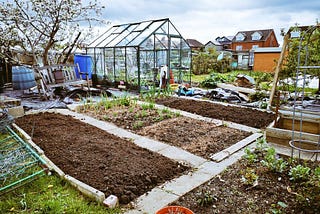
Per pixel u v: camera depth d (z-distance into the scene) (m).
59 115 5.27
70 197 2.35
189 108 5.93
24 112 5.39
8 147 3.38
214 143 3.78
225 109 5.80
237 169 2.95
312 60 5.61
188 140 3.92
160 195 2.40
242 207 2.23
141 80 9.21
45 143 3.54
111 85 10.14
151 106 5.83
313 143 3.16
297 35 5.29
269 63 19.42
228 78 12.78
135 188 2.47
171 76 10.11
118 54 9.62
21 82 9.07
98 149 3.35
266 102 6.55
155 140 3.92
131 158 3.11
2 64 9.90
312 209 2.14
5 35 8.05
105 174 2.68
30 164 2.79
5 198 2.32
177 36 10.15
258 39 32.28
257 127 4.60
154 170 2.82
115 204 2.23
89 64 10.46
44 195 2.37
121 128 4.52
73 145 3.48
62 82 8.08
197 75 16.58
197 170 2.92
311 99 5.60
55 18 8.07
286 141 3.63
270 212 2.15
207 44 32.19
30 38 8.40
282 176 2.73
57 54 9.98
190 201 2.32
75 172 2.73
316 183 2.38
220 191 2.48
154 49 9.43
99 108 5.96
